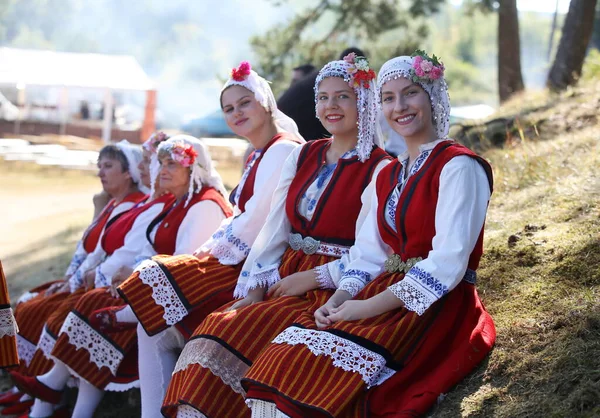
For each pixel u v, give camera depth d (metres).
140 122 35.25
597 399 2.82
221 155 21.86
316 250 3.69
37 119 29.95
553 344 3.19
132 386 4.59
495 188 5.38
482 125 7.79
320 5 14.81
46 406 5.03
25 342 5.37
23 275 7.82
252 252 3.85
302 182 3.82
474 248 3.30
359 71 3.71
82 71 26.33
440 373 3.14
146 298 3.99
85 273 5.27
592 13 9.36
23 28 61.78
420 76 3.31
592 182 4.61
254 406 3.12
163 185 4.69
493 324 3.42
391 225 3.39
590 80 8.73
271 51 14.85
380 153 3.75
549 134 6.66
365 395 3.06
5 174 18.34
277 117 4.37
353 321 3.20
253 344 3.41
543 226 4.21
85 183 17.28
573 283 3.57
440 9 14.84
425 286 3.09
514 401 3.00
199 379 3.35
